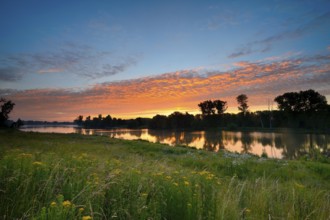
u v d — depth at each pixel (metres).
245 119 123.88
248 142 53.50
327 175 10.71
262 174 10.48
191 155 17.69
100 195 3.54
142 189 4.02
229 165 11.73
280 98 100.88
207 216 3.48
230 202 4.04
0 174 3.77
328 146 40.50
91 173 4.76
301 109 97.25
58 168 4.30
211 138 68.56
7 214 3.04
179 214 3.43
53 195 3.50
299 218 4.27
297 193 5.16
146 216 3.25
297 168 12.30
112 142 27.44
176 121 148.50
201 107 136.62
